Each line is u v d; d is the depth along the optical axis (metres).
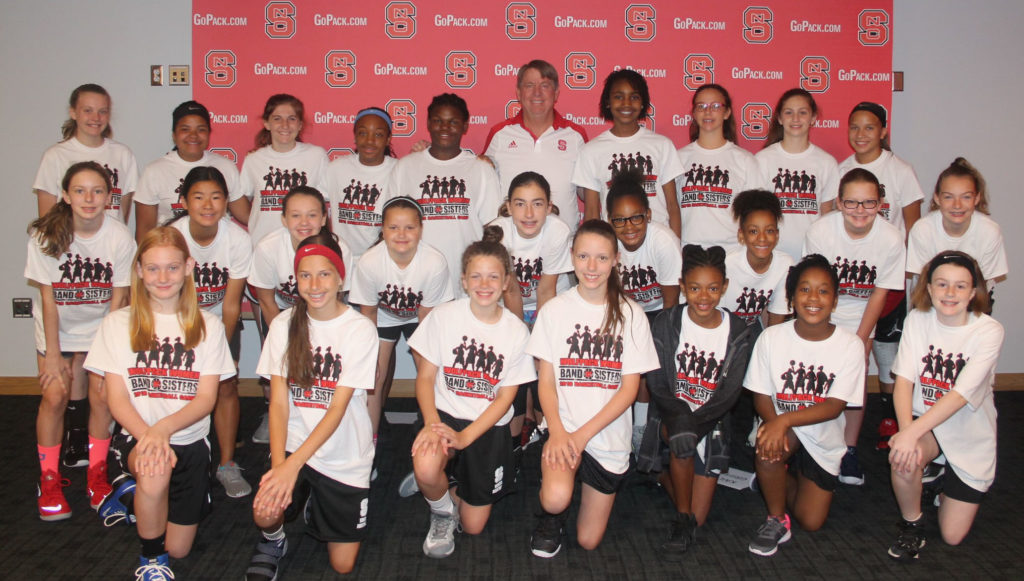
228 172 3.37
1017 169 4.17
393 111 3.92
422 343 2.44
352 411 2.24
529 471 3.05
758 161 3.40
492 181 3.21
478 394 2.42
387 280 2.80
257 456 3.15
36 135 3.98
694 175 3.33
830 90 3.94
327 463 2.18
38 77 3.94
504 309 2.45
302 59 3.87
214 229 2.78
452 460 2.47
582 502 2.38
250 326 4.12
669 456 2.57
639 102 3.20
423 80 3.90
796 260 3.40
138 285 2.20
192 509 2.26
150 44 3.94
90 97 3.21
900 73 4.08
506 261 2.33
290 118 3.35
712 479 2.47
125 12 3.91
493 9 3.88
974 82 4.11
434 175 3.18
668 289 2.91
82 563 2.25
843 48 3.92
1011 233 4.20
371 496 2.78
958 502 2.36
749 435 3.38
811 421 2.36
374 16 3.86
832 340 2.41
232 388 2.73
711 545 2.41
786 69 3.93
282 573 2.23
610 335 2.36
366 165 3.34
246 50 3.84
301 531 2.51
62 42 3.92
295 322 2.20
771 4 3.90
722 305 2.89
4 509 2.61
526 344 2.40
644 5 3.89
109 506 2.51
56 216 2.59
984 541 2.42
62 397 2.57
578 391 2.38
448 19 3.88
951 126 4.13
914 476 2.29
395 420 3.68
